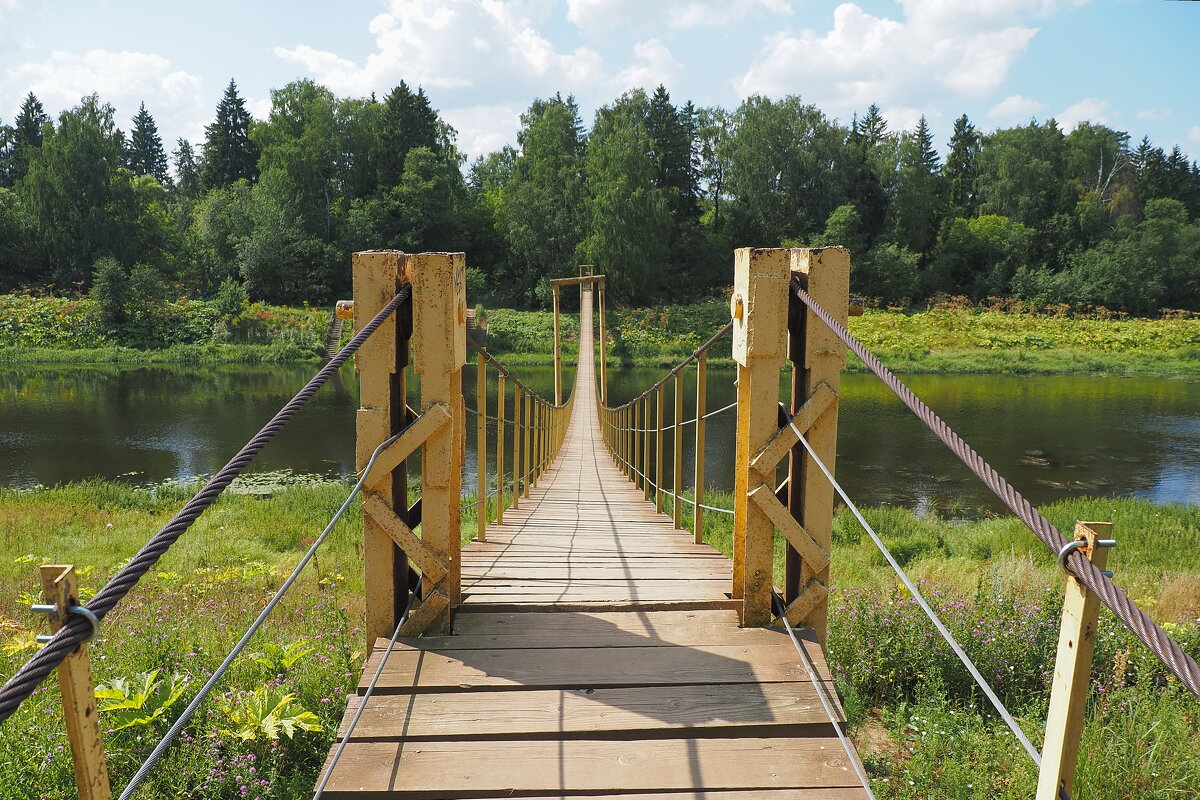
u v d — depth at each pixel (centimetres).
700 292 5994
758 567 287
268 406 2655
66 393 2928
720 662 263
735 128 6475
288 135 6150
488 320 4909
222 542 929
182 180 8969
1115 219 7044
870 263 5800
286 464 1764
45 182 5269
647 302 5712
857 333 4678
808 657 265
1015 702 423
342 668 388
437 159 6309
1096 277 5675
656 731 226
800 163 6259
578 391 2366
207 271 5706
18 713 327
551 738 224
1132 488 1634
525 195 5656
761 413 280
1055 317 5297
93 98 5431
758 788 205
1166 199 6631
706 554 443
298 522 1088
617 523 615
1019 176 6888
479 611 308
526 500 801
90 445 1981
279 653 386
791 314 285
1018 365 4031
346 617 509
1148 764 336
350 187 6216
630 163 5441
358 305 272
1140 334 4766
